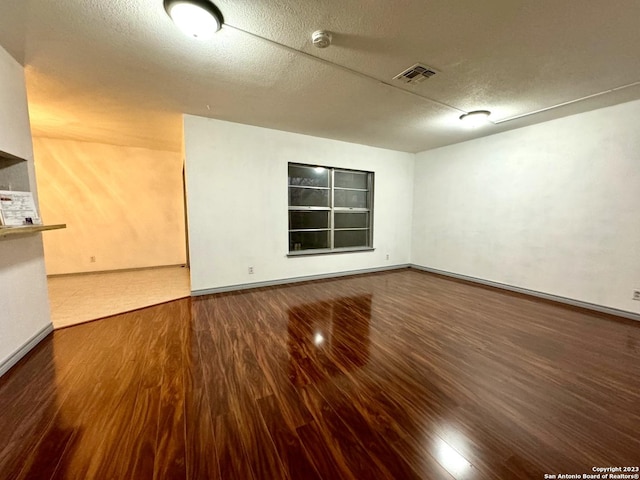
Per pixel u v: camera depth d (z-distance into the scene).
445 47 2.05
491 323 2.88
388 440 1.37
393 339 2.49
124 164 5.19
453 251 5.00
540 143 3.73
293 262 4.54
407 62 2.25
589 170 3.30
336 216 5.10
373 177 5.30
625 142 3.02
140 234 5.43
